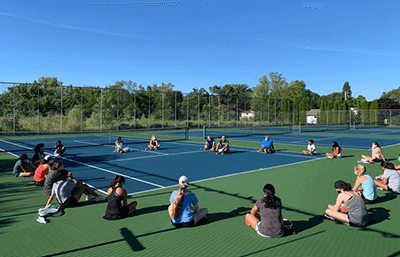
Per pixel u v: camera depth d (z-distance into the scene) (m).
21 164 10.55
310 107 110.69
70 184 6.91
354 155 15.97
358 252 4.72
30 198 7.86
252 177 10.40
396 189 8.05
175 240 5.23
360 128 46.31
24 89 29.73
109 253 4.73
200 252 4.76
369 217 6.32
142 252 4.77
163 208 7.02
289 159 14.61
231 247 4.93
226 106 45.62
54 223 6.06
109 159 14.65
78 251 4.81
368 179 7.28
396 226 5.79
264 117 50.44
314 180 9.88
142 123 36.84
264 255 4.64
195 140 25.16
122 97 35.47
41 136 29.72
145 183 9.55
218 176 10.59
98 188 8.98
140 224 6.00
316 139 26.19
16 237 5.38
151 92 36.94
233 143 22.59
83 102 33.38
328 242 5.09
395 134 32.59
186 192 5.84
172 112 39.34
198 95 40.56
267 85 86.25
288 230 5.43
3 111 28.83
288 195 8.05
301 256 4.60
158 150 18.31
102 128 33.84
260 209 5.43
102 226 5.89
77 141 24.86
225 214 6.58
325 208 6.95
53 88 31.75
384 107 68.38
